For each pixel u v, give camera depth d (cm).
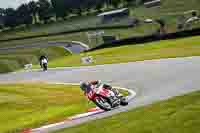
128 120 2595
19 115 5028
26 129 4109
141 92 4972
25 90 7406
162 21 19688
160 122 2297
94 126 2720
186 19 18688
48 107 5184
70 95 6031
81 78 8712
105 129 2505
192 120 2181
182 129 2061
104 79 7719
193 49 9512
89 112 4119
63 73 10519
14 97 6719
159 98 4025
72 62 12656
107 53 13525
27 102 5897
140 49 12594
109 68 9381
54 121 4147
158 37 14812
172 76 5706
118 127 2459
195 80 4797
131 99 4425
